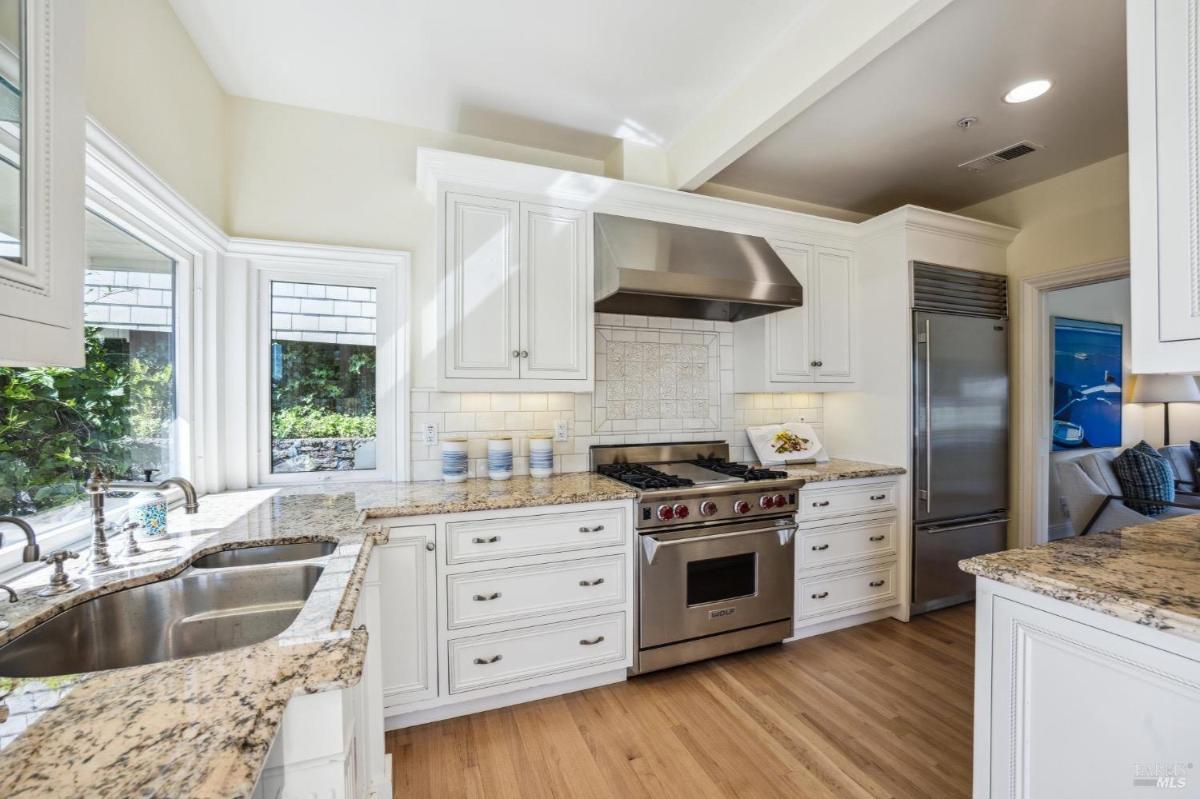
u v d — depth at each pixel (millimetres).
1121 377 4414
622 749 1751
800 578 2529
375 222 2402
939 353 2832
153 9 1612
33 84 695
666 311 2783
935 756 1712
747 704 2012
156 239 1749
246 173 2223
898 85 2049
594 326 2480
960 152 2609
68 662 991
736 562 2354
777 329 2830
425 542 1863
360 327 2408
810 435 3092
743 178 2912
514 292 2252
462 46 1920
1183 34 881
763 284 2430
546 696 2070
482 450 2520
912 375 2789
